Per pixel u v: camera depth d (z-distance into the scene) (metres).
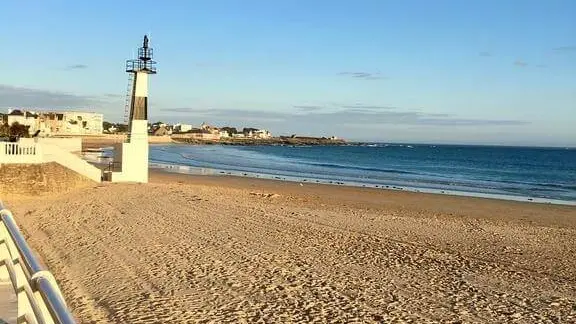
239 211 20.67
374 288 10.55
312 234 16.27
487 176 61.88
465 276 11.88
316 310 9.04
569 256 14.73
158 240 14.45
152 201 22.45
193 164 65.62
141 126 30.59
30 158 22.97
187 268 11.56
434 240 16.36
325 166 71.75
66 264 11.72
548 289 11.01
